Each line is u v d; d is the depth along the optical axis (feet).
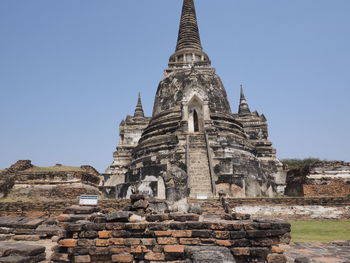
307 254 23.80
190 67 101.14
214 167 69.00
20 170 83.20
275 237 16.60
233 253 15.93
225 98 95.35
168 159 71.41
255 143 98.48
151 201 25.88
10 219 32.32
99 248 16.63
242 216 24.77
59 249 17.20
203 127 80.69
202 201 49.73
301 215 49.37
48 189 76.38
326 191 63.67
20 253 18.74
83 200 30.50
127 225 16.99
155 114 94.27
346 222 46.21
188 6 115.96
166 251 16.16
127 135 109.70
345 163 65.51
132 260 16.31
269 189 80.69
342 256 22.99
